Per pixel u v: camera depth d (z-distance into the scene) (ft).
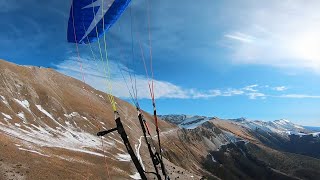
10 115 292.61
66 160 211.20
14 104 324.80
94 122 428.97
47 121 344.28
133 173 244.42
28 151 193.47
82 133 360.28
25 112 325.83
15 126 270.26
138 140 449.06
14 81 381.60
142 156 329.11
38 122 323.98
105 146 321.32
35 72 481.87
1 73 370.73
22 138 232.73
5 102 315.58
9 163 157.89
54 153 217.77
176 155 607.78
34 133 277.23
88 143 317.83
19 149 187.83
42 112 363.76
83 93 588.91
